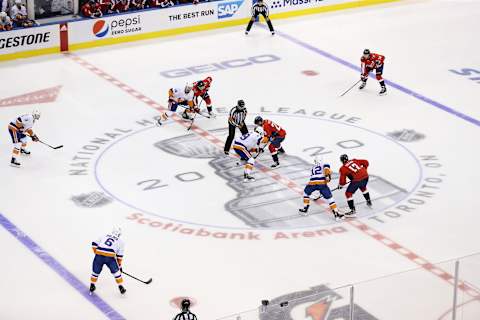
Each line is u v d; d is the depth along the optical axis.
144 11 35.88
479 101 30.31
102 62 33.62
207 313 18.36
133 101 29.92
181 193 23.70
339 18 39.16
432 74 32.75
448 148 26.56
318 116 28.86
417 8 40.62
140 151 26.19
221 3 37.50
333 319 14.77
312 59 34.25
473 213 22.70
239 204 23.16
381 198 23.45
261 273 19.92
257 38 36.62
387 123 28.38
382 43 36.03
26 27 33.66
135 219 22.33
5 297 18.89
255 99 30.27
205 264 20.28
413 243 21.25
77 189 23.83
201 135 27.39
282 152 25.95
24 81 31.52
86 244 21.12
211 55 34.59
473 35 37.09
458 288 15.84
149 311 18.42
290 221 22.30
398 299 15.31
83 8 35.38
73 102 29.73
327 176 22.06
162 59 34.06
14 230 21.70
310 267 20.17
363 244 21.19
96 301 18.78
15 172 24.69
